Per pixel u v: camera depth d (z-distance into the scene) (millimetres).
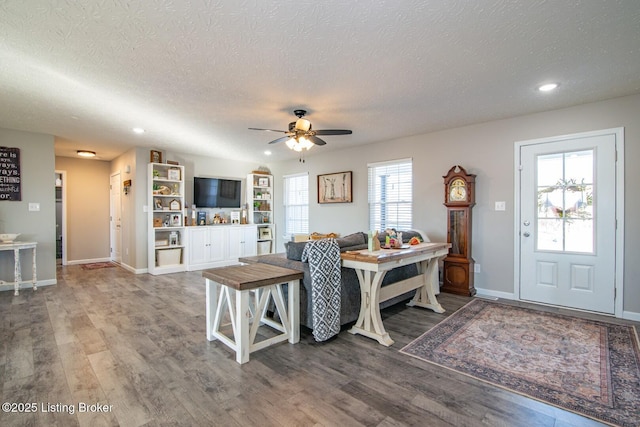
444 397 1950
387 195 5238
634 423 1708
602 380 2129
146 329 3059
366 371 2268
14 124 4270
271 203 7453
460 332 2965
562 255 3678
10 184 4531
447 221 4430
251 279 2473
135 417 1766
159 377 2186
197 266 6117
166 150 6070
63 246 6730
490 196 4160
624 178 3311
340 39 2182
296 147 3703
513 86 3000
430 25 2018
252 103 3424
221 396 1965
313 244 2762
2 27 2041
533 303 3846
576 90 3105
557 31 2082
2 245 4176
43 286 4773
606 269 3418
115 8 1852
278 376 2201
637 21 1969
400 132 4672
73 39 2189
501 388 2045
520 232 3953
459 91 3115
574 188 3600
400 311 3605
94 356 2494
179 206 6148
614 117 3350
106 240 7293
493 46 2273
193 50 2332
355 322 3252
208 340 2801
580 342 2719
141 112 3730
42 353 2539
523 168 3916
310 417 1768
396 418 1757
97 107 3553
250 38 2172
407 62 2514
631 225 3285
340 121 4102
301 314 2971
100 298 4133
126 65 2568
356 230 5664
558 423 1716
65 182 6770
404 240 3994
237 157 6785
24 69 2641
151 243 5727
